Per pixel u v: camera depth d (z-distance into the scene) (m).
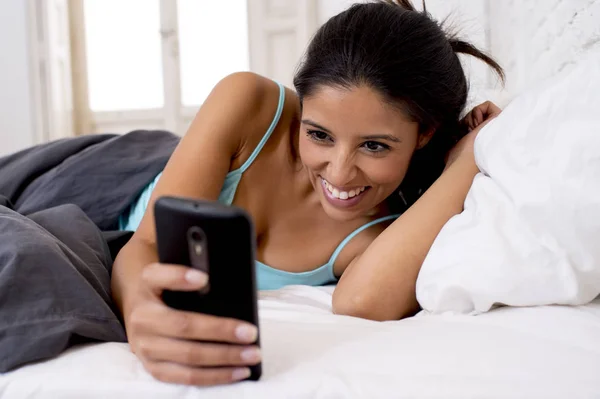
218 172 0.84
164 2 3.70
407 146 0.76
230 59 3.74
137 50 3.81
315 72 0.72
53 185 1.06
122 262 0.72
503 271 0.61
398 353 0.52
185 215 0.44
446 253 0.67
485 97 1.49
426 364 0.50
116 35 3.81
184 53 3.76
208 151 0.83
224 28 3.72
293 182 0.92
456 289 0.63
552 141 0.62
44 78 3.54
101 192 1.06
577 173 0.59
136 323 0.50
